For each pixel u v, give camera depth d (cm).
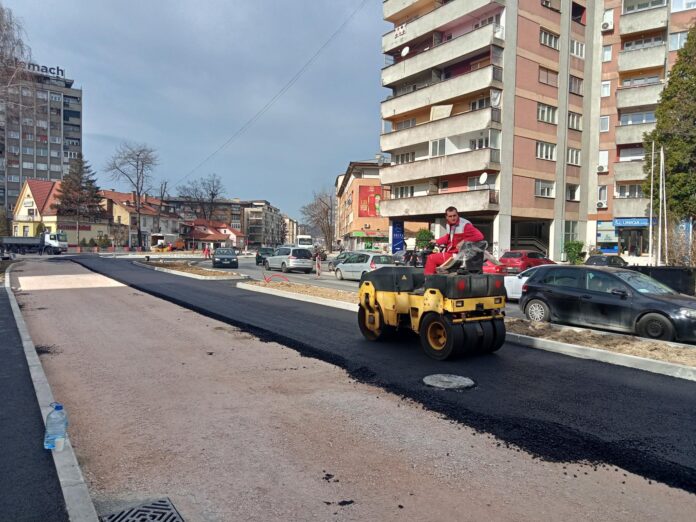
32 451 424
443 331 753
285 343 866
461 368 712
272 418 502
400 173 3722
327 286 2131
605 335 905
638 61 3428
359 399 565
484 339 769
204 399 561
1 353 780
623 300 982
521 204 3222
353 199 6406
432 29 3478
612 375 684
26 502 341
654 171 2603
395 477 380
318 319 1137
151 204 9756
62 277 2255
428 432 470
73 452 415
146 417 503
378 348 842
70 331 965
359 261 2469
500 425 491
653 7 3372
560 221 3472
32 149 9956
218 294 1641
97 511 329
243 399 561
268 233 16025
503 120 3108
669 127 2512
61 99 10406
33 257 4853
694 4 3281
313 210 9281
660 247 2191
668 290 1022
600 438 462
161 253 6838
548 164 3375
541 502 346
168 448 428
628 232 3491
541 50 3306
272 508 333
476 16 3262
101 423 487
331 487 363
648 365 714
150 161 6988
